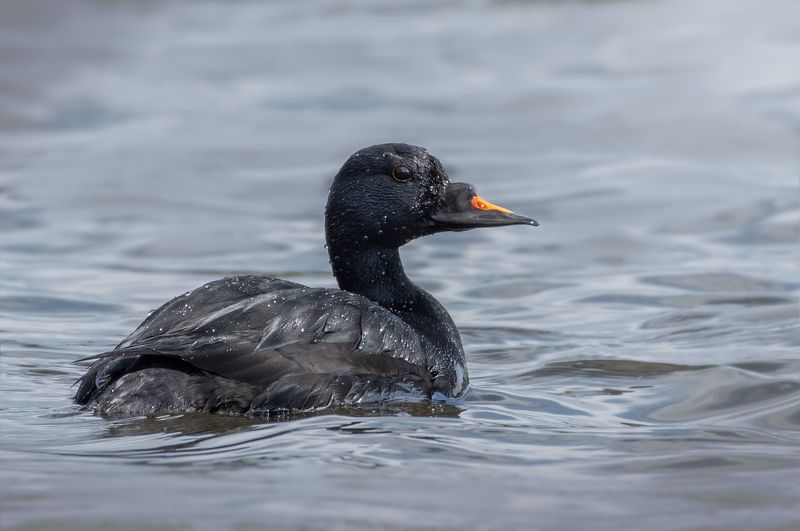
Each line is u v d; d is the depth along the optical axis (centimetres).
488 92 2798
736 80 2803
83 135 2469
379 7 3850
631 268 1582
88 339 1261
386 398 991
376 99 2758
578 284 1511
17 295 1445
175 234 1773
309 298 1004
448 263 1633
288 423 923
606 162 2181
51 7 3322
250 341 957
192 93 2845
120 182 2095
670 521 749
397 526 725
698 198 1931
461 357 1101
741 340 1232
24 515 735
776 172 2088
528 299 1448
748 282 1484
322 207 1941
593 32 3431
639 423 977
